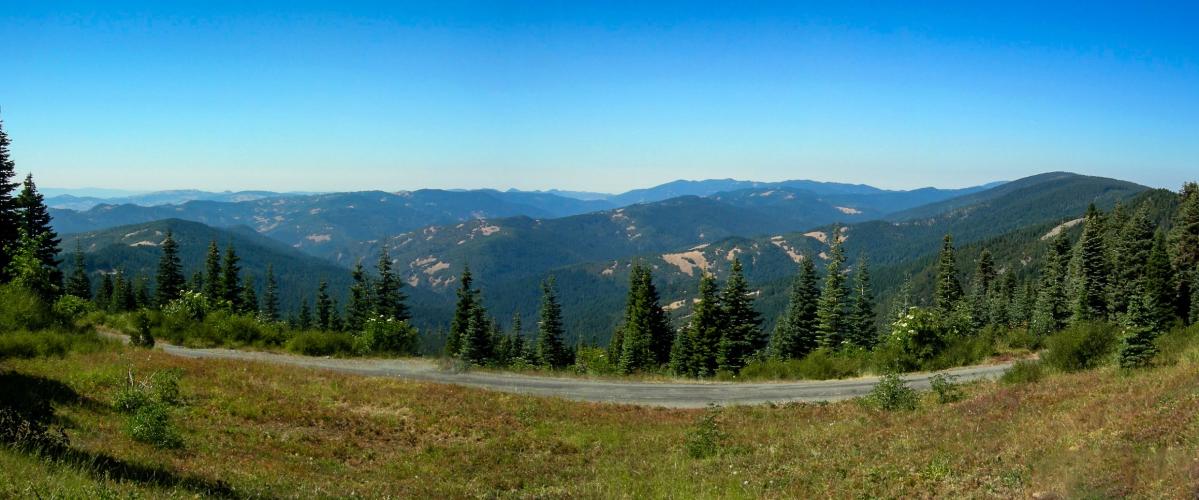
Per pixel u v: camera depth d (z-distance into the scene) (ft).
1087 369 70.79
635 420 71.61
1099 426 42.52
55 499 26.27
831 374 104.78
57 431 38.52
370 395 74.13
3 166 153.89
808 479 42.19
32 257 145.18
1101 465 34.50
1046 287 225.76
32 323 95.14
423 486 45.44
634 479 47.98
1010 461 39.19
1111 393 52.60
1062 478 34.14
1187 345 70.59
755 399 84.23
